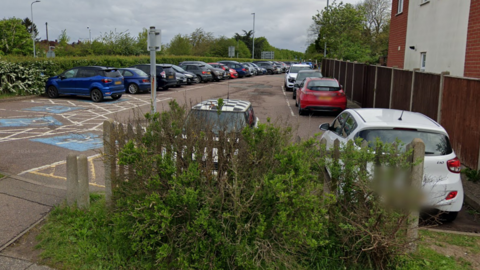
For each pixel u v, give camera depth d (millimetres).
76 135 11195
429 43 14461
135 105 18094
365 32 47719
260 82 34281
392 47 19609
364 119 6234
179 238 4066
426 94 10453
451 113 9078
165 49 52188
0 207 5633
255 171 4070
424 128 5750
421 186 4152
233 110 6750
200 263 3975
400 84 12586
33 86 20031
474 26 10992
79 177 5281
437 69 13672
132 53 40844
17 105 17094
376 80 15695
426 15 14805
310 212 3875
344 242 4121
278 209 3879
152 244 4258
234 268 3904
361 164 4199
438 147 5629
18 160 8367
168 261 4195
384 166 4113
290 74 26969
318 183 4359
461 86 8617
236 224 3908
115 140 4895
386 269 4129
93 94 19062
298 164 3912
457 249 4797
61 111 15828
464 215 6355
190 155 4250
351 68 21594
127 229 4238
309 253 4227
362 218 4062
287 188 3834
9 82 19531
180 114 4703
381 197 3988
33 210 5574
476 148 7934
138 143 4477
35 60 20453
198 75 32000
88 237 4730
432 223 5820
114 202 4746
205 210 3906
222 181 3998
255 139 4168
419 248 4586
